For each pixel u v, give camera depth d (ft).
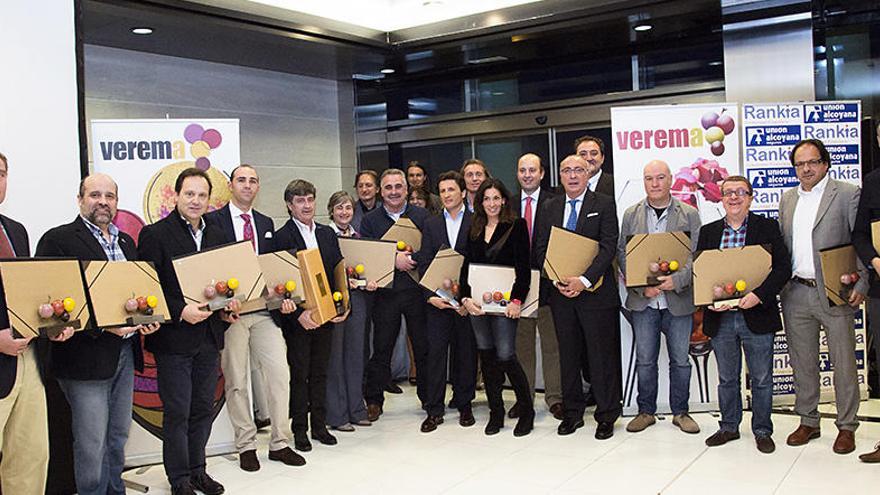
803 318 14.06
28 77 12.89
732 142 16.53
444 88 24.00
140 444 14.44
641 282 14.66
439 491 12.65
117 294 11.15
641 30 19.52
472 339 16.37
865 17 18.63
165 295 12.25
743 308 13.52
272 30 18.08
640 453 14.20
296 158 23.29
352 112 24.26
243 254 12.76
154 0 15.67
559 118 21.99
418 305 17.25
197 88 20.76
